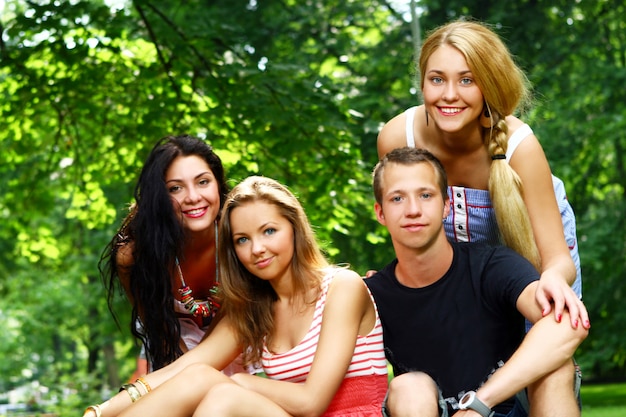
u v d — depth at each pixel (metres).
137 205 4.56
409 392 3.79
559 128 16.69
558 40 16.34
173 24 10.38
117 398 4.11
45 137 12.02
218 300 4.49
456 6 16.03
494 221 4.34
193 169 4.47
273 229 4.08
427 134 4.34
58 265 19.02
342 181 10.73
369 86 16.02
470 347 3.96
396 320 4.09
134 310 4.72
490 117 4.17
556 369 3.69
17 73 10.38
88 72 10.53
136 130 10.73
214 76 10.06
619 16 16.92
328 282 4.11
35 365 29.70
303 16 15.80
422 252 3.96
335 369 3.96
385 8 17.11
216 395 3.70
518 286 3.85
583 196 17.56
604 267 17.14
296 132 10.14
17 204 12.90
